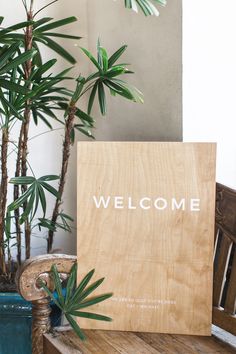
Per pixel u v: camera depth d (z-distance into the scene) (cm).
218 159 151
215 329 135
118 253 126
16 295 153
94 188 126
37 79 151
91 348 119
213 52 145
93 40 183
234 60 150
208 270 124
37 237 190
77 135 191
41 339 127
